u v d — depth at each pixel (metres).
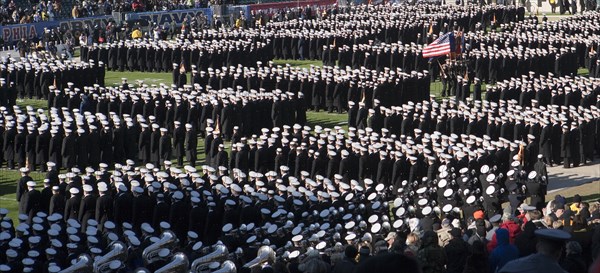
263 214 55.09
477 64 111.69
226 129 84.94
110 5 162.38
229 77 99.44
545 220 40.25
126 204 57.06
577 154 78.62
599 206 47.03
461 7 161.12
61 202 58.62
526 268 18.97
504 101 89.62
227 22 167.62
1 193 72.69
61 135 76.56
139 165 78.94
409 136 75.19
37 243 46.62
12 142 77.81
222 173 65.62
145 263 42.47
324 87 97.75
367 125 85.69
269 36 131.38
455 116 79.75
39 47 137.50
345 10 166.38
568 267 28.16
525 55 111.12
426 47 109.75
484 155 67.69
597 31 132.62
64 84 104.38
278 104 88.06
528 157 72.31
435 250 32.94
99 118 78.88
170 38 157.50
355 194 58.81
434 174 67.38
